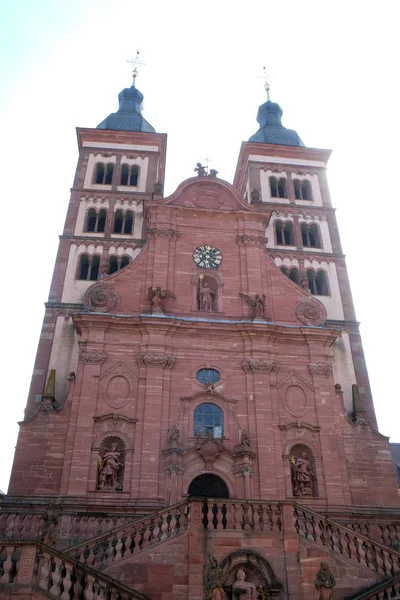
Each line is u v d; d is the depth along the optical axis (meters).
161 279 44.44
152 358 39.97
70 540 30.39
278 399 40.28
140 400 38.59
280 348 42.44
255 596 23.78
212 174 51.16
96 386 38.91
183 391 39.53
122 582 23.81
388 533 34.38
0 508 34.50
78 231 52.31
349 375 45.88
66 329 45.12
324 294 51.53
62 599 20.80
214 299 45.25
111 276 43.97
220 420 38.81
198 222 47.97
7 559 20.97
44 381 42.22
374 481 38.53
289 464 37.75
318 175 61.25
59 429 37.59
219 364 40.94
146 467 36.06
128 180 57.25
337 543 26.66
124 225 53.59
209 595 22.84
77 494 34.78
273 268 46.59
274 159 61.94
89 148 59.28
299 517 26.97
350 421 40.56
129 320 41.38
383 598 24.42
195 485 36.34
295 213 57.31
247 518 26.33
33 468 36.09
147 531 25.69
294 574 25.45
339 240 55.56
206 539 25.64
